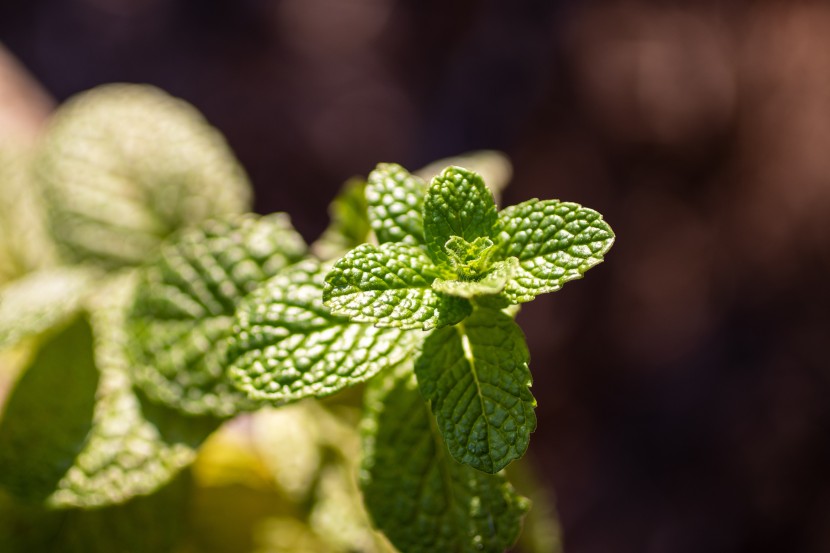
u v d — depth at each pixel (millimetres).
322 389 275
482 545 285
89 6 939
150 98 337
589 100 891
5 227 342
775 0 942
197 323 297
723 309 887
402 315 269
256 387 275
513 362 271
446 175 276
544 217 274
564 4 857
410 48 978
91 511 310
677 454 823
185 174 331
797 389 823
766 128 929
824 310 856
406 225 280
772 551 778
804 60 931
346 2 1001
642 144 918
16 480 293
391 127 953
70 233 324
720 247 913
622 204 906
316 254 311
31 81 528
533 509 326
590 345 862
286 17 988
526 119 837
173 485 313
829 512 778
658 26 939
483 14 876
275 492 336
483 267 273
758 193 920
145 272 302
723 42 950
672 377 859
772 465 797
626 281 889
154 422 297
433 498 286
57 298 305
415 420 288
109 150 330
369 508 287
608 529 793
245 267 298
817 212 894
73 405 299
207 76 943
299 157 926
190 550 333
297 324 278
